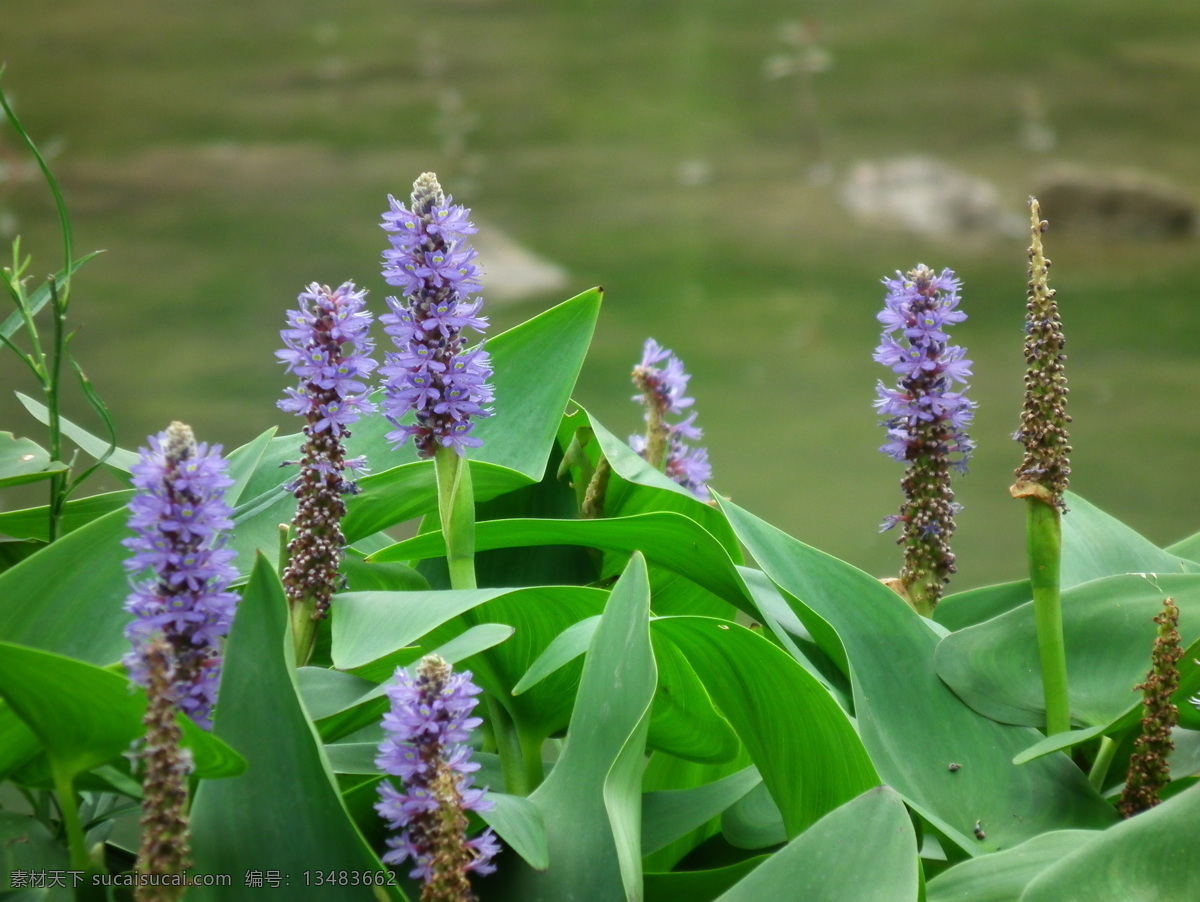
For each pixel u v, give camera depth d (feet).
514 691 6.03
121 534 6.12
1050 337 6.17
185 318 30.58
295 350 6.14
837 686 6.26
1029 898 5.77
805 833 5.76
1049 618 6.19
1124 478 22.15
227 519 5.89
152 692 5.63
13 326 6.30
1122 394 26.91
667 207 43.70
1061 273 37.40
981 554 19.94
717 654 6.02
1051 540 6.18
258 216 40.63
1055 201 42.39
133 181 44.21
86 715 5.74
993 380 27.89
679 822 6.11
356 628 6.07
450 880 5.76
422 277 6.18
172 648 5.69
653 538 6.34
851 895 5.72
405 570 6.43
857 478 22.54
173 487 5.84
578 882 5.88
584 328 6.70
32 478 6.24
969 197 43.34
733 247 39.19
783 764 6.06
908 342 6.32
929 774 6.17
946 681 6.26
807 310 32.99
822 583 6.31
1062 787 6.16
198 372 26.68
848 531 20.16
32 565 6.07
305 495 6.15
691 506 6.62
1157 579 6.37
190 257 36.11
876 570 18.66
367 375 6.15
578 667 6.16
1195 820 5.79
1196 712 6.23
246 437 22.65
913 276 6.31
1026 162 47.91
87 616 6.06
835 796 6.03
